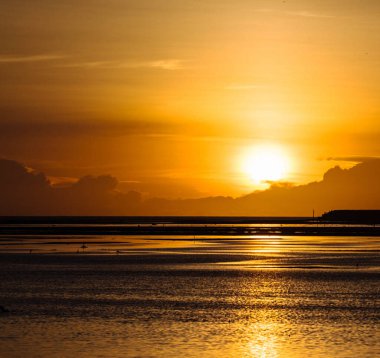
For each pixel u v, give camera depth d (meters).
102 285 81.88
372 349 48.44
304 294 74.44
